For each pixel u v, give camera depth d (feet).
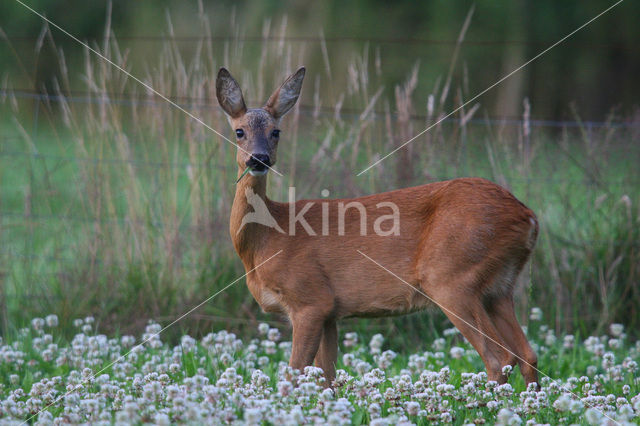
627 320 36.45
